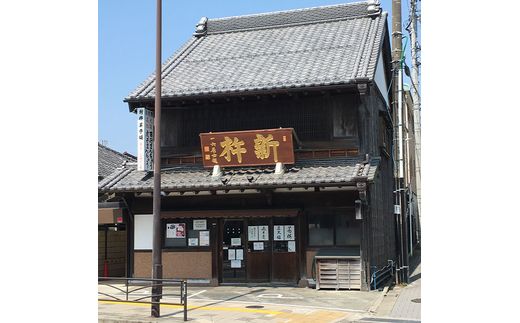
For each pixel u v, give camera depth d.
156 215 12.95
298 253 17.11
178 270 17.97
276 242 17.42
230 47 22.30
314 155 17.61
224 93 17.42
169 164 19.06
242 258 17.69
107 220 18.83
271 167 17.50
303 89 16.80
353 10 22.47
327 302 14.23
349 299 14.70
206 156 17.66
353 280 16.16
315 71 17.94
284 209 17.03
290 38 21.86
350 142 17.33
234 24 24.08
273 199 17.44
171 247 18.16
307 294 15.59
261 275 17.45
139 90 18.80
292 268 17.19
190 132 19.00
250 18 23.88
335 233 16.94
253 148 17.19
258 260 17.53
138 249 18.55
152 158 18.61
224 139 17.34
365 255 16.17
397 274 18.55
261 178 16.67
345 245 16.80
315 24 22.81
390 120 23.08
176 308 13.58
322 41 20.78
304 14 23.09
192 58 21.78
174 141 19.08
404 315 12.47
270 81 17.70
